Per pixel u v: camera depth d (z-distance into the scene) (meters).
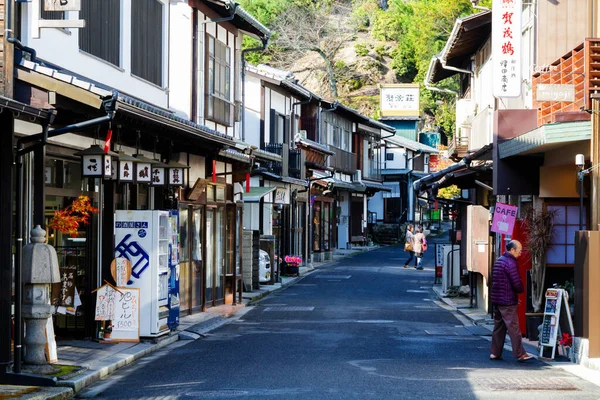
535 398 10.06
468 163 22.41
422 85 76.12
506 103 22.73
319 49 76.69
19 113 10.13
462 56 30.11
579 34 17.55
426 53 65.88
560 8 17.58
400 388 10.63
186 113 20.95
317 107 45.16
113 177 14.29
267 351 14.34
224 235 22.91
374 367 12.47
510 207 17.30
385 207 70.38
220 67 23.72
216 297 22.42
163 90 19.73
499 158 18.11
